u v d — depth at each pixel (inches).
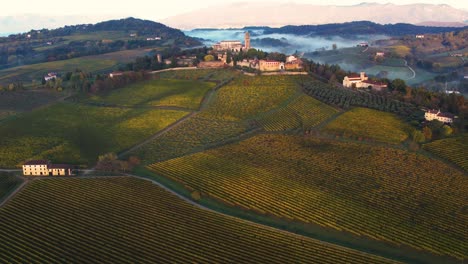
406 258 4328.3
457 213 5064.0
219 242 4527.6
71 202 5324.8
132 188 5777.6
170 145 7603.4
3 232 4648.1
